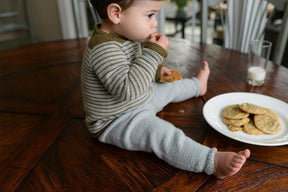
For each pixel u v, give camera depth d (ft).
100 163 2.09
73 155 2.19
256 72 3.13
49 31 10.76
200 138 2.29
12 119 2.74
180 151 1.97
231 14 4.99
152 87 2.79
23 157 2.18
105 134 2.29
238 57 4.04
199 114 2.69
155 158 2.13
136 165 2.05
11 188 1.87
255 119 2.34
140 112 2.34
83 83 2.35
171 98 2.81
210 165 1.87
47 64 4.03
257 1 4.58
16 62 4.12
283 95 2.95
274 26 6.61
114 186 1.84
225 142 2.22
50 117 2.76
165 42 2.31
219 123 2.40
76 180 1.91
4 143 2.37
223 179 1.86
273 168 1.93
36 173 2.00
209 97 3.02
